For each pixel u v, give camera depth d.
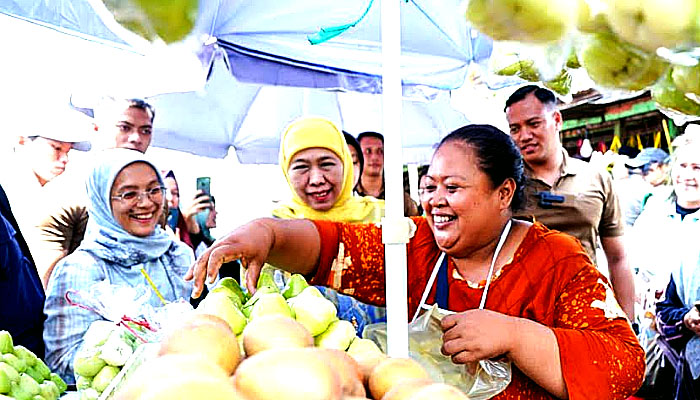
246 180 4.16
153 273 2.21
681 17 0.91
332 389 0.56
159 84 2.25
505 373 1.23
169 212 3.50
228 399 0.52
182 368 0.56
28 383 1.19
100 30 1.63
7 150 3.11
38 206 2.92
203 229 3.68
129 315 1.28
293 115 3.67
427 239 1.54
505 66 1.43
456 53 2.34
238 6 1.97
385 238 0.99
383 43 1.00
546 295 1.36
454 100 3.47
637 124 4.03
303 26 2.09
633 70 1.11
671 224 2.96
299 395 0.54
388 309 1.00
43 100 3.05
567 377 1.18
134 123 2.85
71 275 2.01
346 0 2.04
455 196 1.37
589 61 1.13
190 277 1.27
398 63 1.00
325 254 1.53
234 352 0.69
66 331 1.83
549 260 1.37
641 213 3.35
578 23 1.03
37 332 1.84
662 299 2.70
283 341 0.70
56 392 1.25
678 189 2.97
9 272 1.77
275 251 1.43
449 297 1.45
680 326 2.52
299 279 1.20
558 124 2.68
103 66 2.31
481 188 1.37
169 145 3.52
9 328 1.75
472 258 1.44
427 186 1.42
